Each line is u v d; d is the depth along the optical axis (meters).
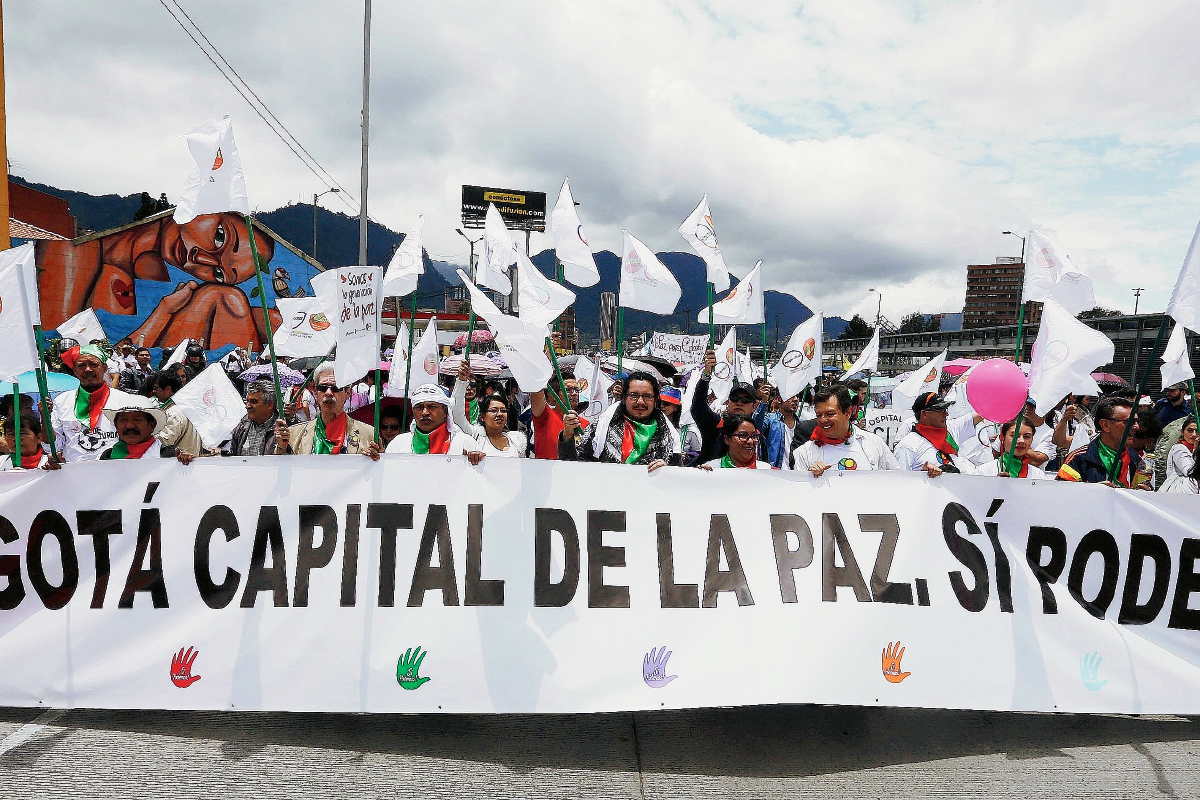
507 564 3.94
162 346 21.91
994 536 4.15
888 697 3.86
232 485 3.99
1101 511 4.22
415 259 6.69
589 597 3.93
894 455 5.46
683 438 6.30
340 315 4.21
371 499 3.99
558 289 5.26
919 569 4.07
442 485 4.01
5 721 3.81
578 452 5.05
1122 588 4.16
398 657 3.78
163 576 3.91
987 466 5.54
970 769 3.57
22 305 3.90
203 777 3.30
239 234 22.45
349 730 3.83
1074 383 4.29
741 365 12.14
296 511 3.97
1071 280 5.11
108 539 3.95
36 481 3.97
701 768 3.51
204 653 3.79
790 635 3.90
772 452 8.23
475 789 3.26
